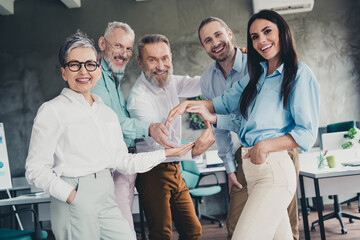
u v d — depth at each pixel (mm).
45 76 6961
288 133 1800
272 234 1785
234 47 2594
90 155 1811
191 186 5445
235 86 2264
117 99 2498
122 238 1858
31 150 1751
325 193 3535
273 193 1779
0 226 5574
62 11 7066
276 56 1890
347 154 3930
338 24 6848
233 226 2418
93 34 7035
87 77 1873
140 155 2064
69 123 1794
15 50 7023
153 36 2518
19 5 7090
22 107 6926
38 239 2791
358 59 6797
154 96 2578
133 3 7039
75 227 1743
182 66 6871
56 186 1698
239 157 2414
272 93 1857
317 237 4160
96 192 1800
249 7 6891
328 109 6754
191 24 6930
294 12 6836
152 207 2408
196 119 6648
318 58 6812
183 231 2543
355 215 4844
